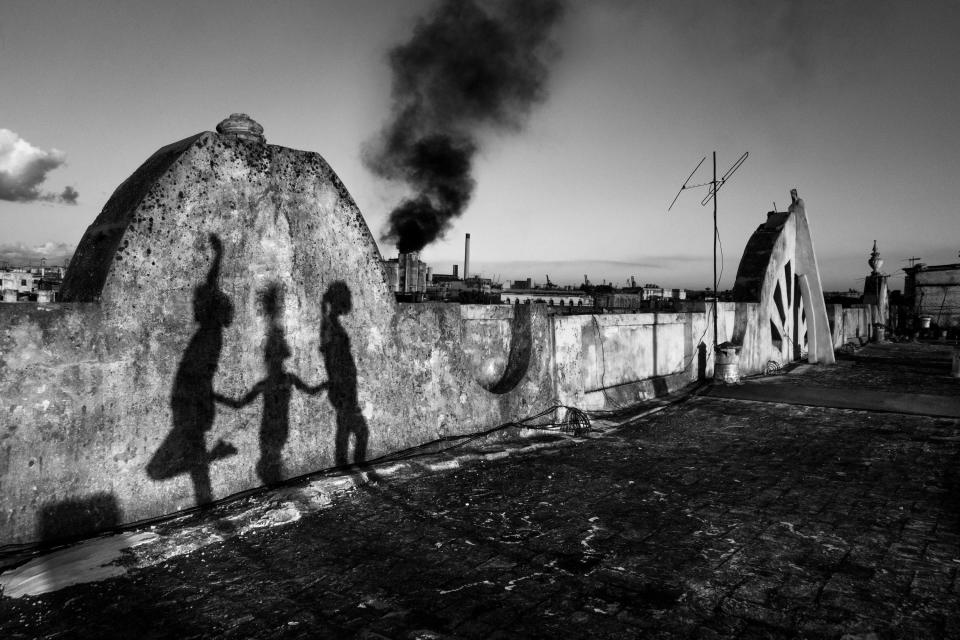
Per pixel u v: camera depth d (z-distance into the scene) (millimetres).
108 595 3369
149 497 4434
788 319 18484
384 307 6332
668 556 4031
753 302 15914
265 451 5223
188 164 4668
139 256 4383
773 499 5383
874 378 14930
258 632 2988
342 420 5906
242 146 5047
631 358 11289
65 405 4004
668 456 7094
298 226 5496
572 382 9266
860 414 10016
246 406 5078
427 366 6855
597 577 3678
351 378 5984
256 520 4500
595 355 10094
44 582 3447
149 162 4938
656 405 10656
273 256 5289
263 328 5211
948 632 3012
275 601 3330
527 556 4016
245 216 5070
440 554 4031
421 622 3098
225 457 4926
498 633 2988
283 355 5367
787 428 8891
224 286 4926
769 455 7160
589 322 9891
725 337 14875
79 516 4066
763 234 17500
